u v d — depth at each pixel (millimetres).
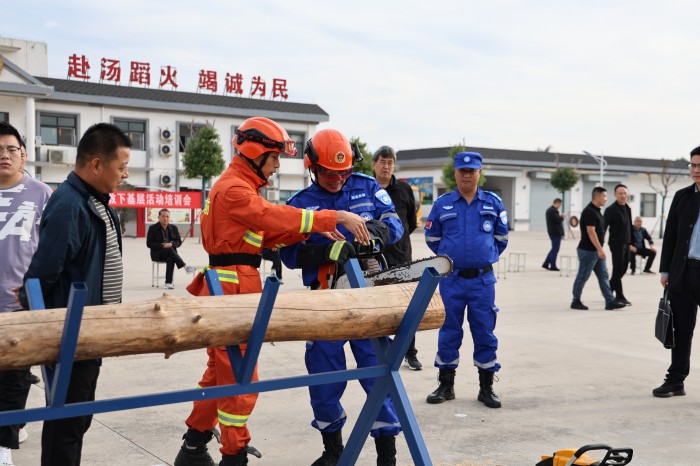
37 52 32625
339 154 3758
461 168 5195
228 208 3352
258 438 4422
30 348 2141
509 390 5617
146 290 12023
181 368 6125
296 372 6090
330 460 3836
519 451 4172
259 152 3430
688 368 5508
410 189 6430
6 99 28297
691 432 4602
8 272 3871
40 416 2170
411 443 2814
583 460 3234
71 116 30594
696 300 5426
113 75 33344
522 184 44250
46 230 2734
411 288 2941
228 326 2459
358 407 5102
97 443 4238
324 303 2682
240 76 35969
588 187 46812
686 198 5512
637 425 4738
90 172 2885
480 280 5195
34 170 29625
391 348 2883
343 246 3611
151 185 32375
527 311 10078
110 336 2230
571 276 15562
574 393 5539
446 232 5301
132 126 32062
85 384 2844
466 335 8164
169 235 12766
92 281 2840
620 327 8719
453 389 5348
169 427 4566
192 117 33219
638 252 16391
